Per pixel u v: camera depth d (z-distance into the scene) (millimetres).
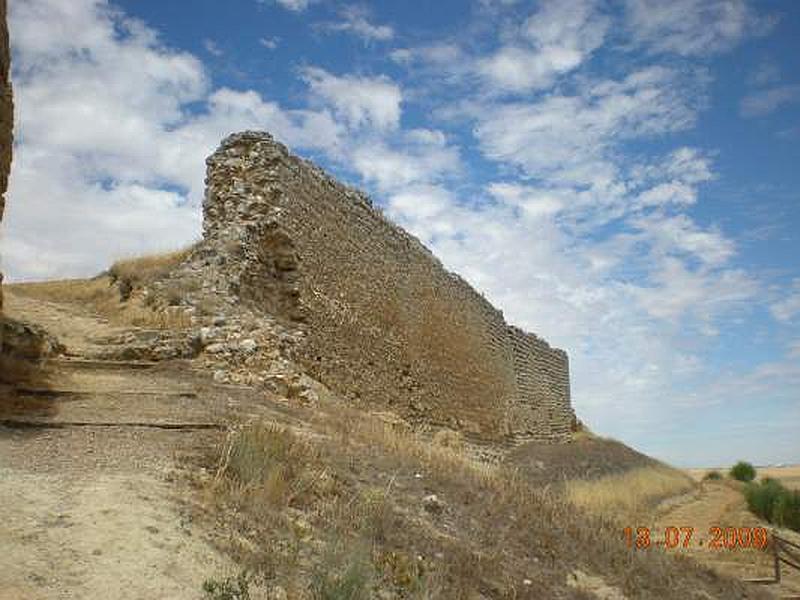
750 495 28500
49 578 5066
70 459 7855
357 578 5934
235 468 8234
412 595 6602
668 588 10500
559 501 13078
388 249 24219
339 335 20312
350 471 9773
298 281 18766
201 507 6992
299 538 6887
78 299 19047
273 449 8930
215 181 19656
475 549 8750
